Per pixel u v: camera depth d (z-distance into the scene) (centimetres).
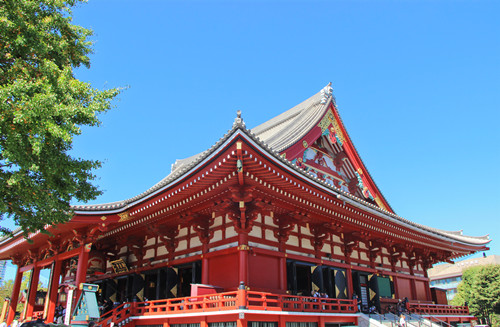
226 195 1628
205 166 1438
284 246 1867
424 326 2269
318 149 2538
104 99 1179
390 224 2256
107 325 1614
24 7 1057
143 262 2205
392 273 2683
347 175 2794
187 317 1565
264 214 1808
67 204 1251
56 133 964
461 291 5684
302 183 1596
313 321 1708
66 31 1236
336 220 2095
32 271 2358
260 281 1666
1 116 948
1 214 1180
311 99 3144
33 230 1215
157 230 1973
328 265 2119
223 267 1700
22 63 1061
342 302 2106
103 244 2395
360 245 2492
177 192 1592
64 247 2081
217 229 1803
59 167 1101
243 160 1388
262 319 1462
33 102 941
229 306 1425
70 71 1176
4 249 2342
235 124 1265
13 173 1000
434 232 2561
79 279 1777
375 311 2319
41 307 2438
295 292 1819
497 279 5178
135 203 1778
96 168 1208
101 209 1758
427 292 3080
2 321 2511
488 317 5172
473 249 3112
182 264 1941
